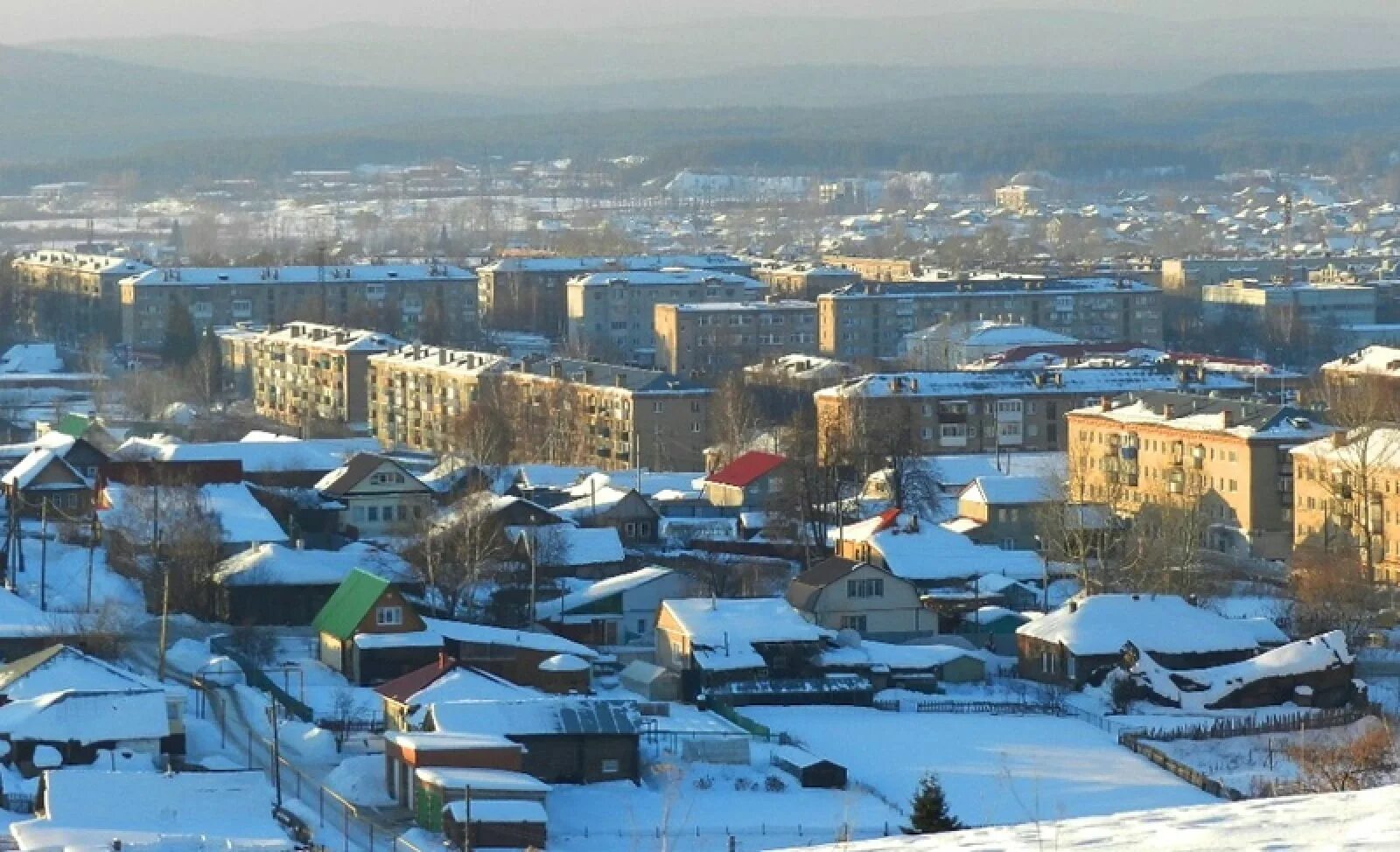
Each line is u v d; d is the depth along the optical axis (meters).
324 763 177.88
